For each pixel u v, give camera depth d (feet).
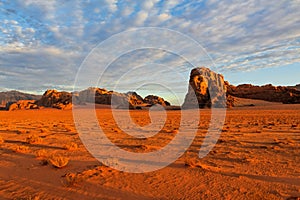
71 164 31.17
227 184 23.06
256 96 399.85
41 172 27.35
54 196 20.06
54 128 87.76
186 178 25.08
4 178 25.46
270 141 50.75
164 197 19.86
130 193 20.71
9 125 102.83
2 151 41.22
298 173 26.50
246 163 31.45
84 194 20.45
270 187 22.08
